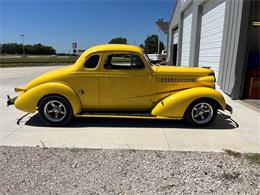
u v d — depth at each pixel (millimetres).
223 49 8250
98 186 2787
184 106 4738
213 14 9555
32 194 2637
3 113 5926
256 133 4570
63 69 4992
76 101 4809
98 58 4785
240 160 3404
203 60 11023
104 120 5305
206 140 4195
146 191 2693
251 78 7348
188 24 14430
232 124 5090
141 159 3439
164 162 3350
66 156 3525
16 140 4156
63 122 4867
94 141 4117
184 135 4438
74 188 2746
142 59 4824
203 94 4703
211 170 3127
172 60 21984
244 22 6832
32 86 4969
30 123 5105
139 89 4918
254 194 2633
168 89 4965
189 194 2639
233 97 7363
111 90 4887
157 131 4645
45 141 4113
